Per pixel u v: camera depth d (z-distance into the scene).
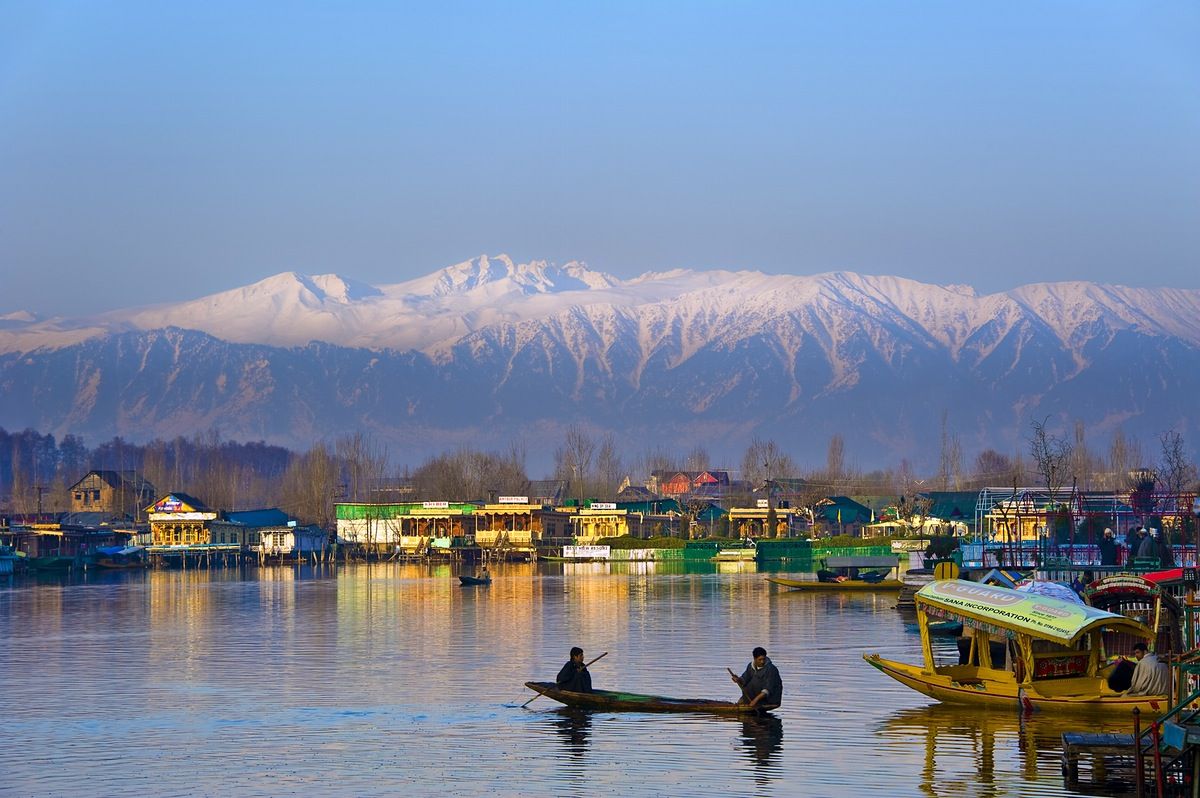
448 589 192.00
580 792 56.56
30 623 137.25
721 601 161.75
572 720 72.19
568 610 147.75
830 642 110.69
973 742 64.75
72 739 68.56
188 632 125.31
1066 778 56.41
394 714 74.75
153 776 60.12
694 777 58.78
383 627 127.94
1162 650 77.75
